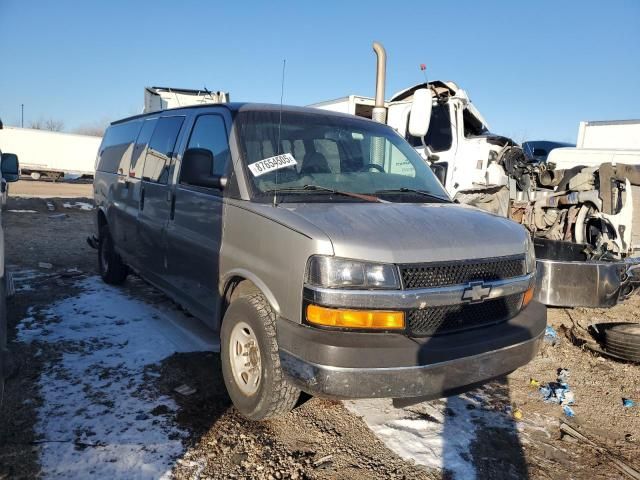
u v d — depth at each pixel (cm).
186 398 374
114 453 305
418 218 332
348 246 287
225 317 360
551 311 652
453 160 812
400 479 299
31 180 3206
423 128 686
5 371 379
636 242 646
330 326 285
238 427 341
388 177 421
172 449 312
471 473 309
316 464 308
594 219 652
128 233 564
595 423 382
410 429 351
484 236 334
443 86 837
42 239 1017
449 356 292
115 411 351
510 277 339
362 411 371
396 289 288
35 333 484
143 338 482
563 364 488
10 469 285
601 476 317
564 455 337
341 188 386
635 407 408
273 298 314
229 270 360
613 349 501
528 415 385
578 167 738
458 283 308
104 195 652
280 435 335
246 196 356
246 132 389
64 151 3331
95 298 602
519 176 810
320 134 420
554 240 679
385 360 278
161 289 492
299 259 296
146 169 527
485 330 321
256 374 337
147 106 1179
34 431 323
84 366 418
